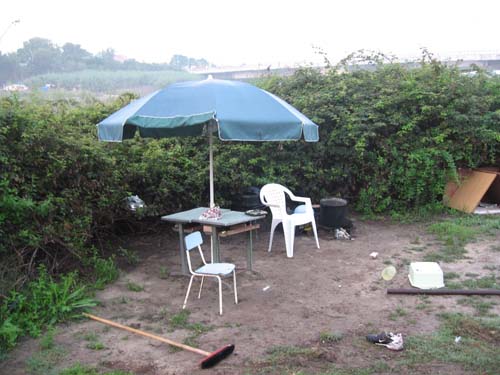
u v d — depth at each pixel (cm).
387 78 1018
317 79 1052
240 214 631
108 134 547
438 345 421
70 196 625
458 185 983
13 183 567
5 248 544
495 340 431
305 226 835
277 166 959
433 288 562
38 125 597
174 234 859
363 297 548
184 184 852
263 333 457
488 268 639
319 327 469
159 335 458
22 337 452
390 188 993
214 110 504
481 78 1022
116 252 735
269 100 570
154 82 1316
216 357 394
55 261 595
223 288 584
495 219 905
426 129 990
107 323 484
